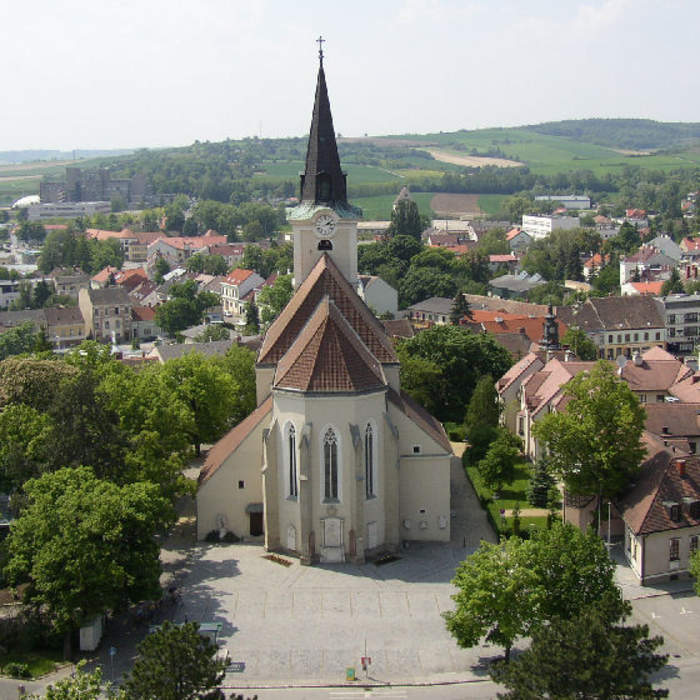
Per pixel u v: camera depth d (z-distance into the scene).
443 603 81.81
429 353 145.25
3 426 96.94
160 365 131.12
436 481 96.44
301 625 77.94
